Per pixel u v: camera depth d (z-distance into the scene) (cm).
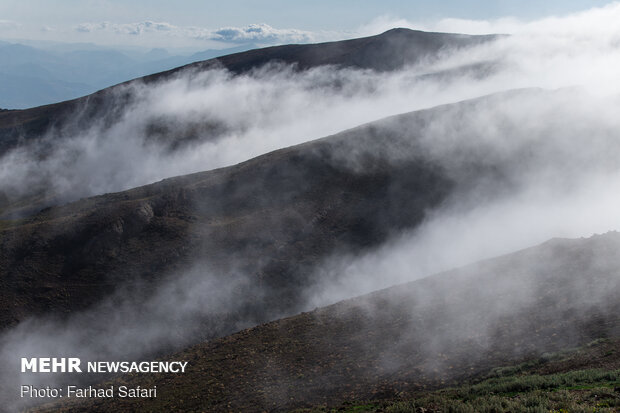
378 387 1838
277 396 1972
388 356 2127
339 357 2231
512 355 1797
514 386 1402
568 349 1659
